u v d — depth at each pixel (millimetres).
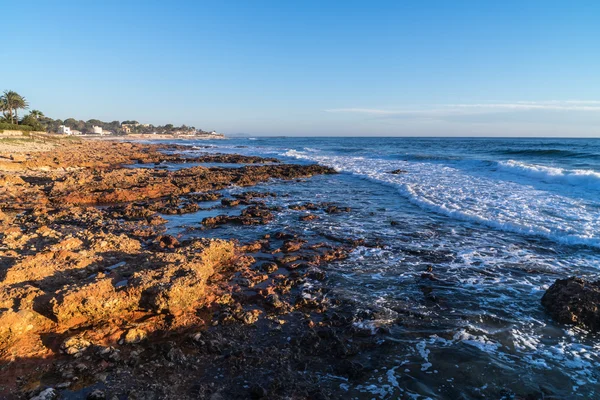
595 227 12508
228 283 8945
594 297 7203
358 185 25562
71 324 6691
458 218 15188
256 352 6168
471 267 9930
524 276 9273
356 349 6258
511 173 26641
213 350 6238
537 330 6824
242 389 5301
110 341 6438
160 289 6977
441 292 8461
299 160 48781
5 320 6043
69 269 8039
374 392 5238
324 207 18109
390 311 7562
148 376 5590
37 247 9523
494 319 7223
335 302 7992
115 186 22500
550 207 15594
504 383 5395
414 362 5914
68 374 5586
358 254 11148
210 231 13750
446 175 27500
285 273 9719
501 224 13547
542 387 5297
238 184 25859
